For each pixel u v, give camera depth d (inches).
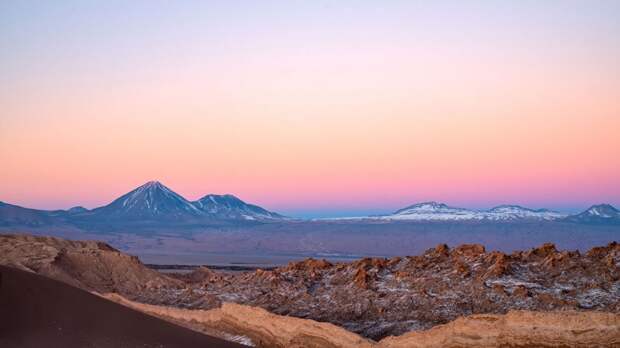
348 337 1131.9
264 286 1777.8
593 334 908.0
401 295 1402.6
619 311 1011.3
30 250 2476.6
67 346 733.3
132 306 1776.6
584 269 1254.3
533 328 951.0
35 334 738.8
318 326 1188.5
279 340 1242.0
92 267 2436.0
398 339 1080.8
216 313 1459.2
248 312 1354.6
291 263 1939.0
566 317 931.3
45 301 842.2
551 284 1234.0
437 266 1507.1
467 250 1547.7
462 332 1010.1
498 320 983.6
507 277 1312.7
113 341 800.3
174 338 907.4
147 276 2466.8
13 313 772.6
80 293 933.8
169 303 1846.7
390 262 1652.3
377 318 1326.3
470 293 1299.2
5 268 899.4
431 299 1330.0
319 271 1784.0
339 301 1475.1
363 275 1545.3
